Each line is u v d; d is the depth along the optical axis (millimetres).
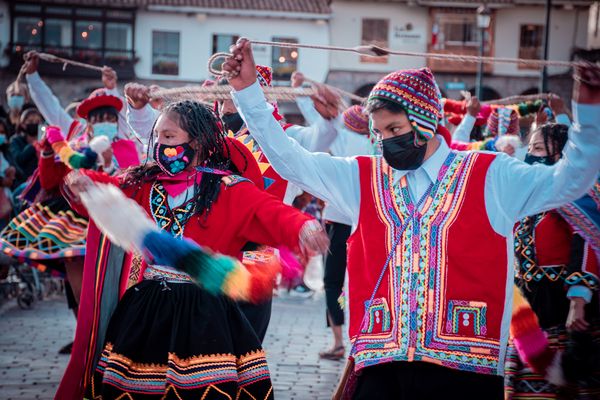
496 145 6723
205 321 3891
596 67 3227
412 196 3639
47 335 8625
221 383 3824
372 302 3625
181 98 4785
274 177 5121
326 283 7824
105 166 6824
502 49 41438
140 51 39938
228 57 3701
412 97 3543
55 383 6641
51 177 6395
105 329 4234
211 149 4117
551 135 4902
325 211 7781
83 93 39938
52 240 6797
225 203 3992
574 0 40812
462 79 41188
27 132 11305
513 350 4480
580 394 4406
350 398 3721
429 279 3531
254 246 4062
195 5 39406
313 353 8094
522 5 41219
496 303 3500
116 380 3871
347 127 7457
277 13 39312
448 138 3752
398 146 3559
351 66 40531
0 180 9555
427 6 40656
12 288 11031
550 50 41656
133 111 5164
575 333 4418
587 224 4410
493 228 3529
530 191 3490
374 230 3658
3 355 7605
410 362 3508
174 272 3982
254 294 3898
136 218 3697
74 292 6957
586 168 3322
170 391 3809
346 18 40438
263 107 3719
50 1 39281
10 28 39500
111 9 39531
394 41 40781
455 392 3502
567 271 4473
